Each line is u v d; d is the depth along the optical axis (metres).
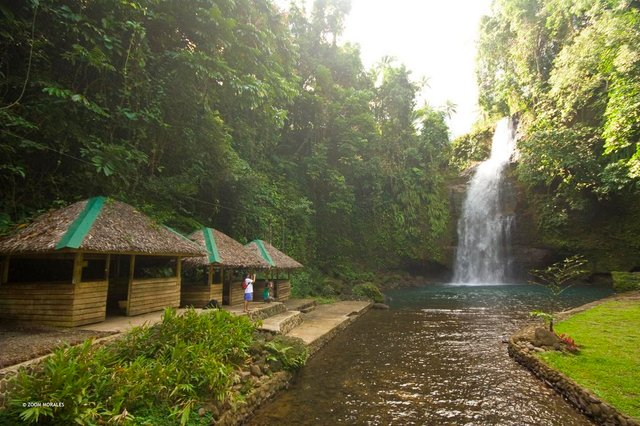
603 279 28.52
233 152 17.53
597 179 27.16
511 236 32.66
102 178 11.16
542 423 6.02
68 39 10.91
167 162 15.12
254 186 18.88
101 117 11.38
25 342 6.36
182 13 14.20
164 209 13.36
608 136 17.19
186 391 5.56
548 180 29.92
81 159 10.91
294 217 27.39
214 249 12.34
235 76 14.56
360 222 33.94
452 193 36.91
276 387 7.51
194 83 14.66
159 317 9.19
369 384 8.09
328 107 32.00
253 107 16.09
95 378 4.94
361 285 24.16
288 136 32.44
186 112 15.00
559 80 28.78
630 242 27.97
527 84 35.62
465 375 8.55
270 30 20.09
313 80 32.06
